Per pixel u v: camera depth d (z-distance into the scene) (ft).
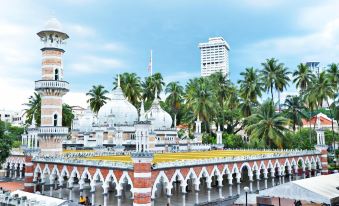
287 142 291.99
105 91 374.43
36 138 184.34
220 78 362.33
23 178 232.73
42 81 194.49
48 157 170.81
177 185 204.74
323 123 418.31
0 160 170.50
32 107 342.85
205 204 152.56
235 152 231.91
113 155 198.18
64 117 351.87
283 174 212.84
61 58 204.95
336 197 97.09
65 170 159.63
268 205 109.91
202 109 303.68
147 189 123.75
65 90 202.59
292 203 137.28
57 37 202.90
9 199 115.03
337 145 372.79
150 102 384.06
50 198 113.50
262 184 213.46
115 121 287.07
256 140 283.59
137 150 126.93
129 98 364.99
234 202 158.10
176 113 406.41
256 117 278.67
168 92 385.29
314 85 297.94
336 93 299.38
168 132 304.50
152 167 128.26
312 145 284.20
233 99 366.43
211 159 159.22
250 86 330.34
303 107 326.44
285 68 326.24
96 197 167.53
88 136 274.98
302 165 232.73
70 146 283.59
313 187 100.68
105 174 139.13
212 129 398.42
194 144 280.31
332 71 301.84
